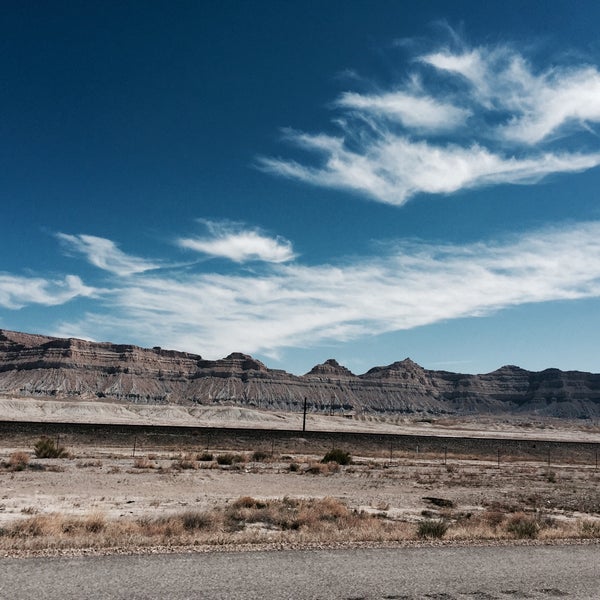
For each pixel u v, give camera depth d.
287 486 34.47
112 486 30.61
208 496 28.64
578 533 18.30
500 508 29.41
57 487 29.22
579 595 10.70
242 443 69.62
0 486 28.41
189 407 175.00
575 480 48.06
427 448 77.19
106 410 156.38
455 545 15.05
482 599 10.26
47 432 64.94
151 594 9.56
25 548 12.62
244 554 12.68
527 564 13.01
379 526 19.77
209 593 9.74
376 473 45.22
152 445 65.06
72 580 10.16
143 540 13.97
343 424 173.25
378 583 10.85
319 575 11.20
